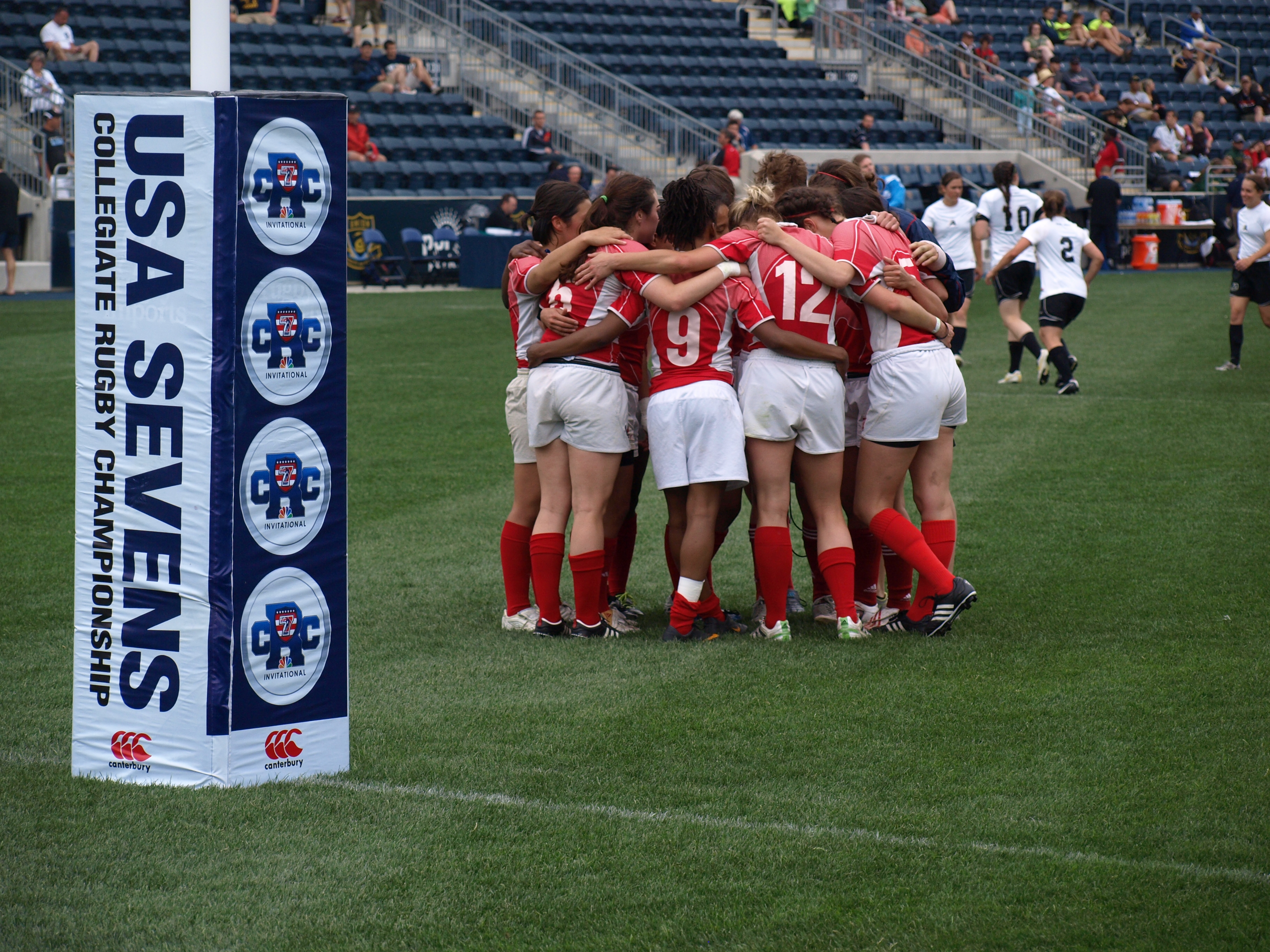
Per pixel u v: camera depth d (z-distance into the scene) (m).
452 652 9.47
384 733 7.82
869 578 10.61
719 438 9.46
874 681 8.77
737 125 47.44
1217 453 16.38
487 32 53.38
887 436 9.78
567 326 9.45
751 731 7.83
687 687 8.69
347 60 50.44
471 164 46.25
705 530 9.63
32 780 7.07
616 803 6.84
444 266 43.47
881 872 6.08
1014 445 17.08
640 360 10.03
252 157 6.61
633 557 12.21
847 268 9.45
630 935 5.56
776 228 9.44
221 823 6.57
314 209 6.84
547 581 9.83
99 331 6.79
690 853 6.27
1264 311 23.59
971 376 23.61
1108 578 11.20
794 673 8.97
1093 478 15.06
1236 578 11.08
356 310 35.00
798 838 6.43
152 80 44.03
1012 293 22.50
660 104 50.94
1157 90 64.12
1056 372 23.81
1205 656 9.15
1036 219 24.08
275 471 6.88
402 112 48.97
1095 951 5.43
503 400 20.78
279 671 7.04
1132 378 23.02
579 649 9.58
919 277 9.73
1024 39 65.06
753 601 11.06
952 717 8.04
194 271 6.60
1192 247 53.75
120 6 47.88
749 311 9.47
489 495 14.48
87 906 5.77
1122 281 44.97
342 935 5.56
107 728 7.10
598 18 57.41
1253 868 6.09
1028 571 11.45
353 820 6.62
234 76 47.09
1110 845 6.33
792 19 62.03
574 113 50.66
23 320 30.91
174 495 6.79
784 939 5.53
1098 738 7.67
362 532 12.98
